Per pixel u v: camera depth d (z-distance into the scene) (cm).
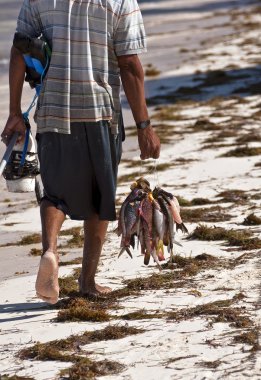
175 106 3155
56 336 923
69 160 970
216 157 2194
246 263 1170
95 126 967
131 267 1193
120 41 975
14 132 1004
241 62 4253
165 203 979
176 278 1113
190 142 2444
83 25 964
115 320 965
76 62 964
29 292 1123
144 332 913
